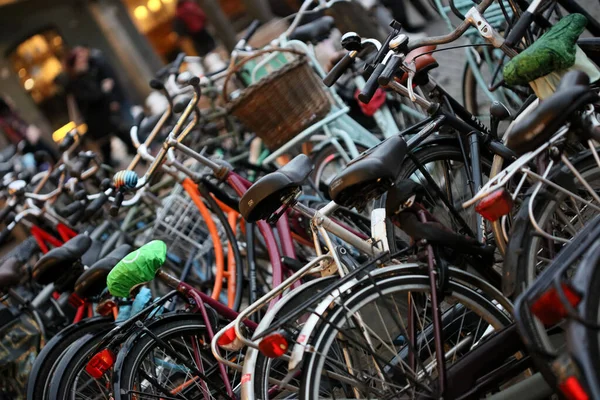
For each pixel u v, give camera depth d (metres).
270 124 6.13
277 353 3.49
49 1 14.84
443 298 3.78
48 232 7.29
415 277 3.75
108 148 11.42
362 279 3.71
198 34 12.57
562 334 3.62
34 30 14.72
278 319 3.82
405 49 4.18
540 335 3.16
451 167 4.59
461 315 3.98
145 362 4.46
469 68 6.45
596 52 4.25
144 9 15.56
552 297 2.90
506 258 3.61
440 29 9.37
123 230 6.83
